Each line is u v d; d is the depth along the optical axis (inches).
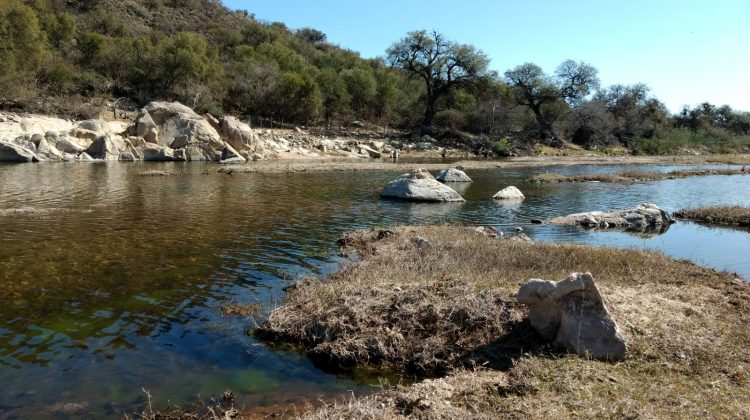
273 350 315.0
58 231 629.9
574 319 283.6
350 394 263.9
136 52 2652.6
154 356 299.7
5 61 1947.6
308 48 4606.3
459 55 3083.2
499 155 2736.2
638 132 3639.3
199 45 2847.0
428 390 240.5
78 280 436.5
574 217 807.1
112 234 618.8
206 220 725.9
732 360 270.7
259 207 858.8
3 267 469.7
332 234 655.1
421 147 2755.9
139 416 236.2
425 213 860.6
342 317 332.5
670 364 266.5
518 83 3462.1
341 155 2368.4
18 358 292.0
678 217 893.8
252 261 513.0
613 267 469.7
